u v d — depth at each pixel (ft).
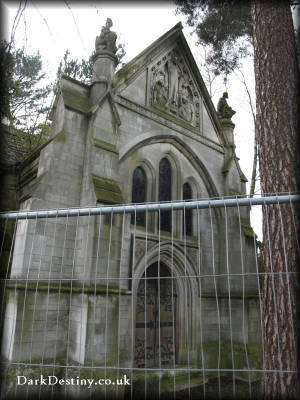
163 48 41.96
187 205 12.21
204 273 40.09
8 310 24.95
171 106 41.81
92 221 26.32
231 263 41.60
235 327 38.65
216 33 36.52
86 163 29.63
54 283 25.88
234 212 43.62
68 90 31.91
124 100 35.24
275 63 16.52
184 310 37.29
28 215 13.84
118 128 33.73
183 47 44.73
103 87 33.01
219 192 45.24
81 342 23.65
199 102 46.65
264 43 17.11
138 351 32.37
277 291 13.84
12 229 33.71
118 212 12.84
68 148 29.27
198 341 36.91
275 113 15.93
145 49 39.42
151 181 37.27
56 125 31.35
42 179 27.17
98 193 27.37
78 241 27.35
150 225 35.58
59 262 26.61
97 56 34.81
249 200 11.60
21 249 25.71
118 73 35.37
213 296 40.01
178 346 36.35
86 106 31.99
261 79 16.89
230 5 32.22
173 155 40.78
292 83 16.29
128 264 31.55
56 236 26.86
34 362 23.44
